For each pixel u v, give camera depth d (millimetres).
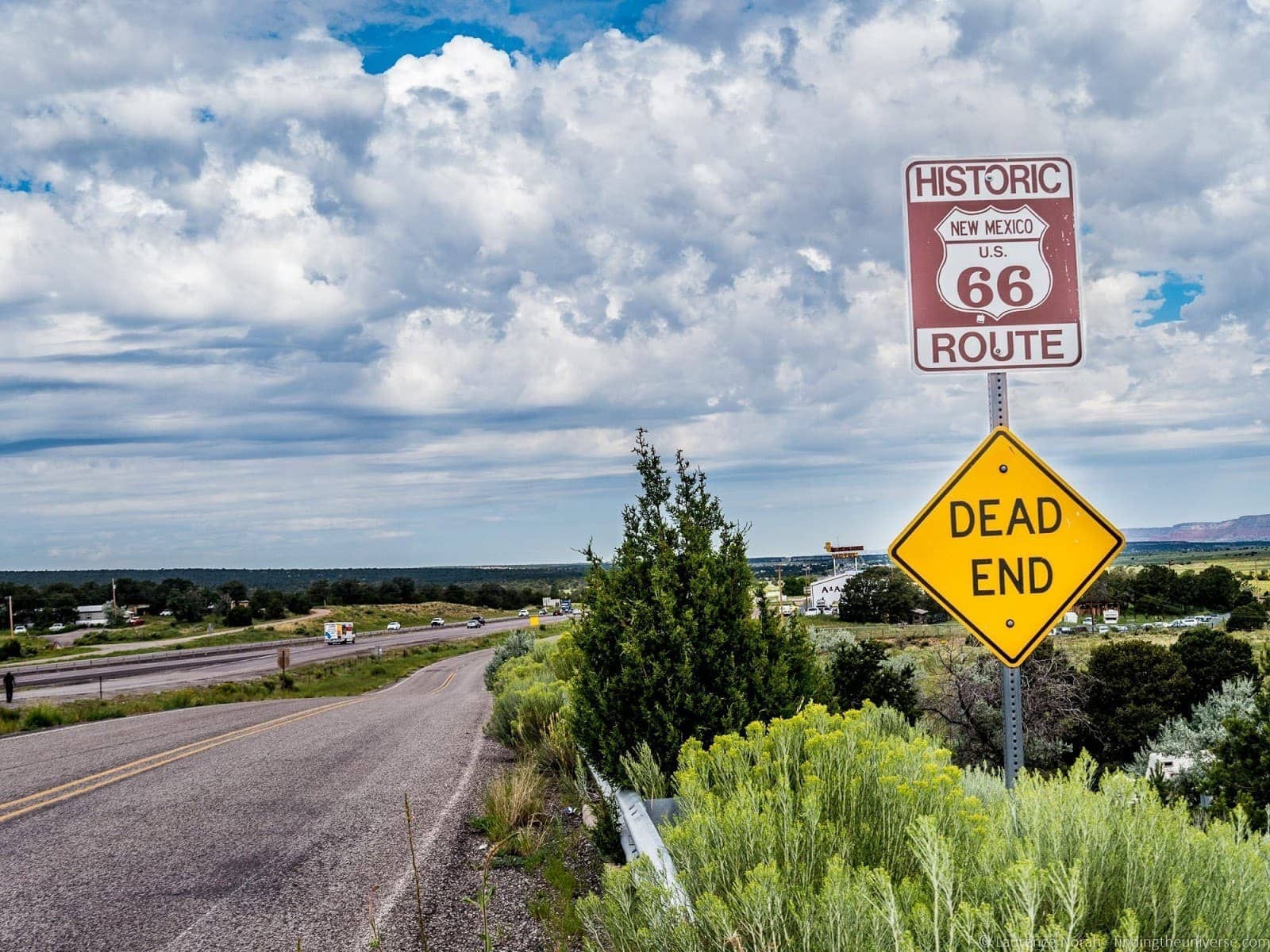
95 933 4949
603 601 6789
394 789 8992
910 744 4227
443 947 4637
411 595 175500
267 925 5031
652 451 7312
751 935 2670
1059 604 4922
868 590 74750
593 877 5773
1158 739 24859
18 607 119312
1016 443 5012
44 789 9461
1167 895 2707
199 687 38500
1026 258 5070
